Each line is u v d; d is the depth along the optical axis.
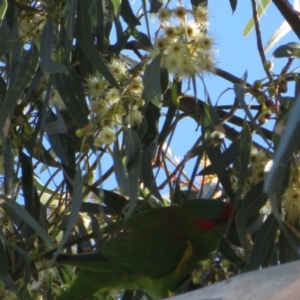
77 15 6.47
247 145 6.14
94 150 6.10
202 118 6.66
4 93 6.95
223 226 7.54
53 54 6.31
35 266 7.27
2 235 6.96
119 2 6.52
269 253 6.55
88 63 6.73
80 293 7.65
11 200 6.28
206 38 6.01
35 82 6.35
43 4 6.66
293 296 4.05
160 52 6.02
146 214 7.98
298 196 5.99
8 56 6.56
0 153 7.14
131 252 7.72
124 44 6.96
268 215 6.47
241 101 5.63
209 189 8.35
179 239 7.80
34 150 7.44
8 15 6.44
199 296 4.32
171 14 6.08
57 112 6.64
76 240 7.33
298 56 6.29
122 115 6.17
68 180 6.98
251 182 6.39
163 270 7.78
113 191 7.76
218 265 7.47
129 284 7.85
